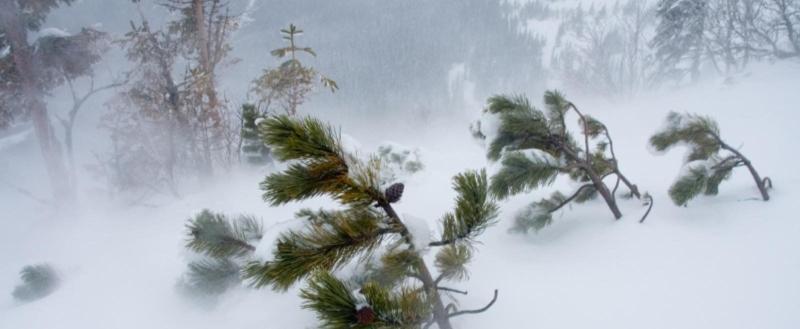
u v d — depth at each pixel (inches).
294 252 49.9
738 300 74.8
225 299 103.2
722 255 89.4
